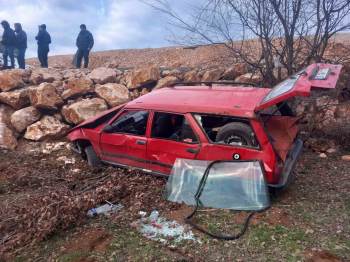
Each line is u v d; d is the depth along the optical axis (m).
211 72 9.44
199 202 5.06
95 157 6.52
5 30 12.83
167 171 5.61
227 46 8.48
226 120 5.32
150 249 4.23
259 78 8.61
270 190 5.09
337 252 3.99
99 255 4.17
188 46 8.76
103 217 4.96
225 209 4.93
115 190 5.45
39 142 8.27
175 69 10.52
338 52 8.97
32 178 6.25
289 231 4.41
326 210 4.87
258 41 8.92
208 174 5.18
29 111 8.67
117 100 9.00
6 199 5.60
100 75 9.96
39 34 13.66
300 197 5.27
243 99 5.39
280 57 8.01
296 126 5.64
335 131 7.55
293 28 7.72
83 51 13.83
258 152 4.91
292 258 3.94
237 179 5.02
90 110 8.52
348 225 4.49
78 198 5.00
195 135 5.29
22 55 13.40
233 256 4.04
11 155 7.58
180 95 5.92
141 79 9.57
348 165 6.48
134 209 5.08
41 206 4.85
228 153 5.07
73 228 4.73
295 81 5.08
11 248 4.38
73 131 6.81
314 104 7.70
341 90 8.17
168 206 5.12
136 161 5.92
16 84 9.38
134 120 5.93
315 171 6.28
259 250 4.11
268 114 5.49
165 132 5.62
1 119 8.55
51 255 4.24
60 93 9.46
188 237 4.42
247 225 4.56
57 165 6.96
